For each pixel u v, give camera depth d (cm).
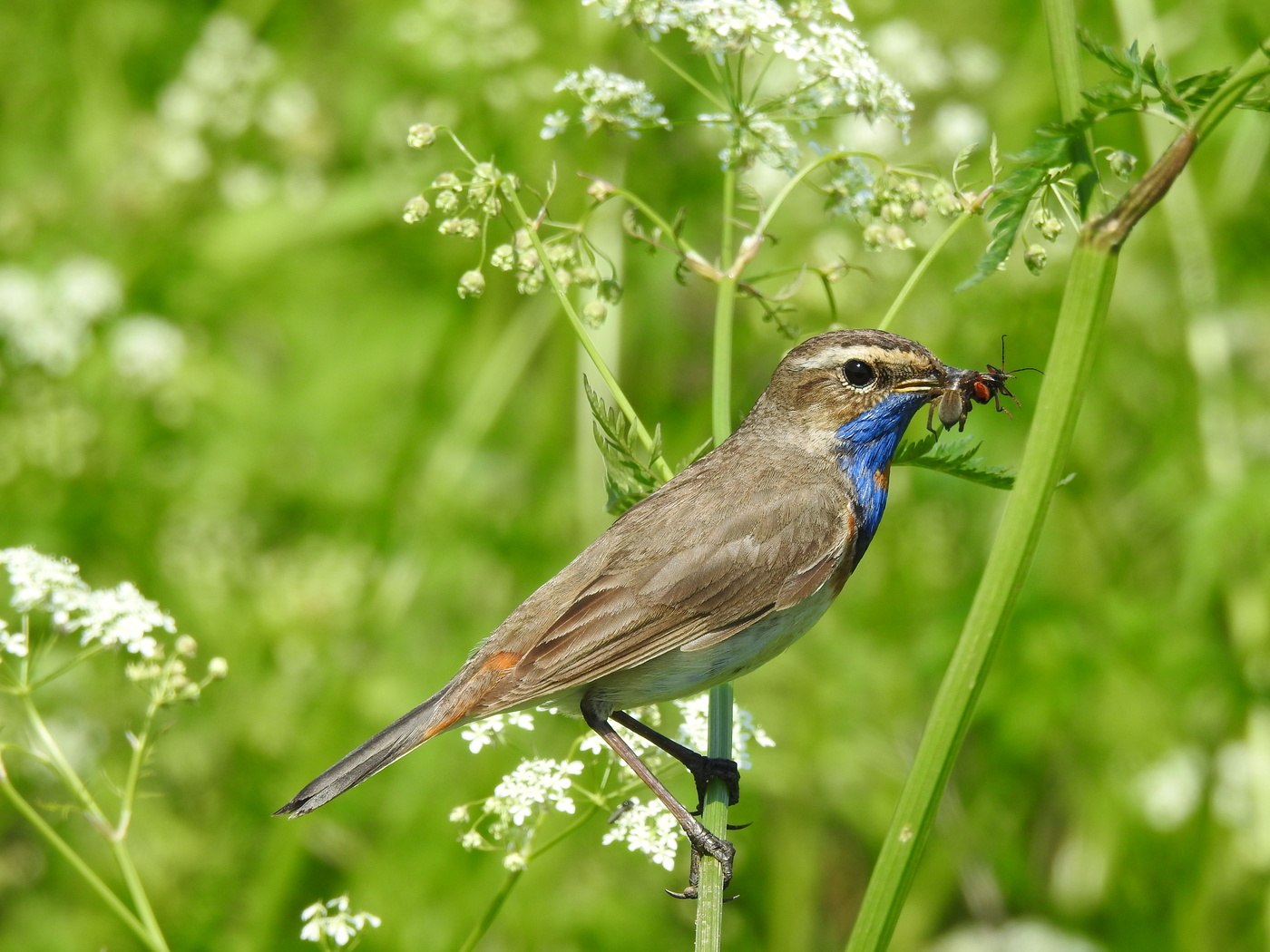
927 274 1281
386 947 1163
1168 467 1323
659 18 816
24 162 1573
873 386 897
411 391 1429
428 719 814
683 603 837
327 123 1511
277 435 1427
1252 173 1350
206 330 1505
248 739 1256
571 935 1170
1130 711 1242
